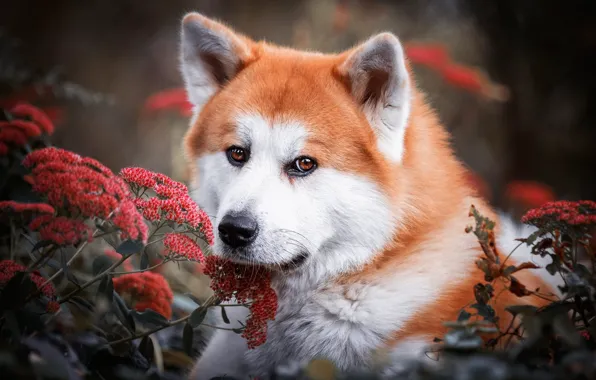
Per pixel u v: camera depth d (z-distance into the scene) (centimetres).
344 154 421
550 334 326
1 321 328
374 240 420
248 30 1400
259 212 399
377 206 420
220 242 402
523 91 1241
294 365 324
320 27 1031
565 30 1230
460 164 489
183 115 879
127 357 350
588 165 1227
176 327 504
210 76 486
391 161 429
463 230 434
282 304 426
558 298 420
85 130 1274
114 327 416
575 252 367
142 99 1431
